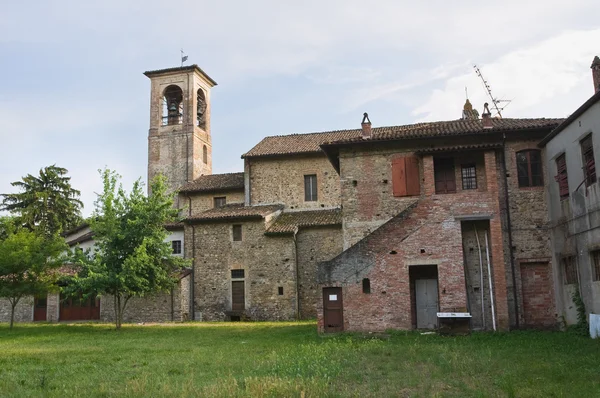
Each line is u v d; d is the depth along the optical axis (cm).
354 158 2591
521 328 2280
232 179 4122
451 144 2483
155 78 4600
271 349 1852
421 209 2292
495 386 1130
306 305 3384
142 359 1683
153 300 3488
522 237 2344
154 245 2991
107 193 3009
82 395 1111
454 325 2130
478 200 2269
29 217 5175
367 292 2267
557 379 1175
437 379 1226
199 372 1390
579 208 2016
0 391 1156
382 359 1539
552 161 2280
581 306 2008
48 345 2208
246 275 3450
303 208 3684
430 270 2394
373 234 2300
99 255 2911
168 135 4478
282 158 3753
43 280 3120
